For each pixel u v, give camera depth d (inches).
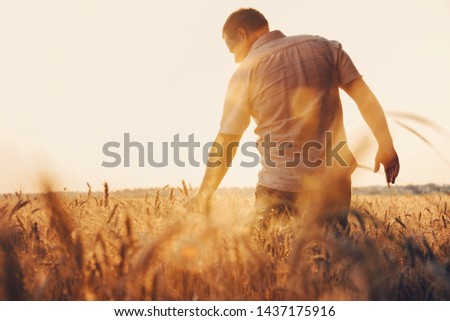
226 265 101.1
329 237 93.3
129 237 93.6
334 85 191.9
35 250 114.2
